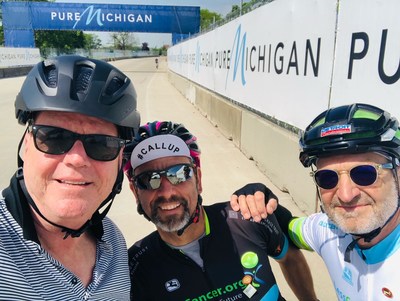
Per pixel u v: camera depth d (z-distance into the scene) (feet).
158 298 2.67
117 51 105.09
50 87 1.70
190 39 25.52
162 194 2.60
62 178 1.68
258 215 2.82
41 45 72.08
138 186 2.69
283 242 3.05
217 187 7.57
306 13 6.04
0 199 1.76
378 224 2.09
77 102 1.68
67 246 1.86
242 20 10.46
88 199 1.75
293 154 6.66
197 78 21.36
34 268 1.67
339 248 2.46
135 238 5.42
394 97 3.90
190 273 2.68
